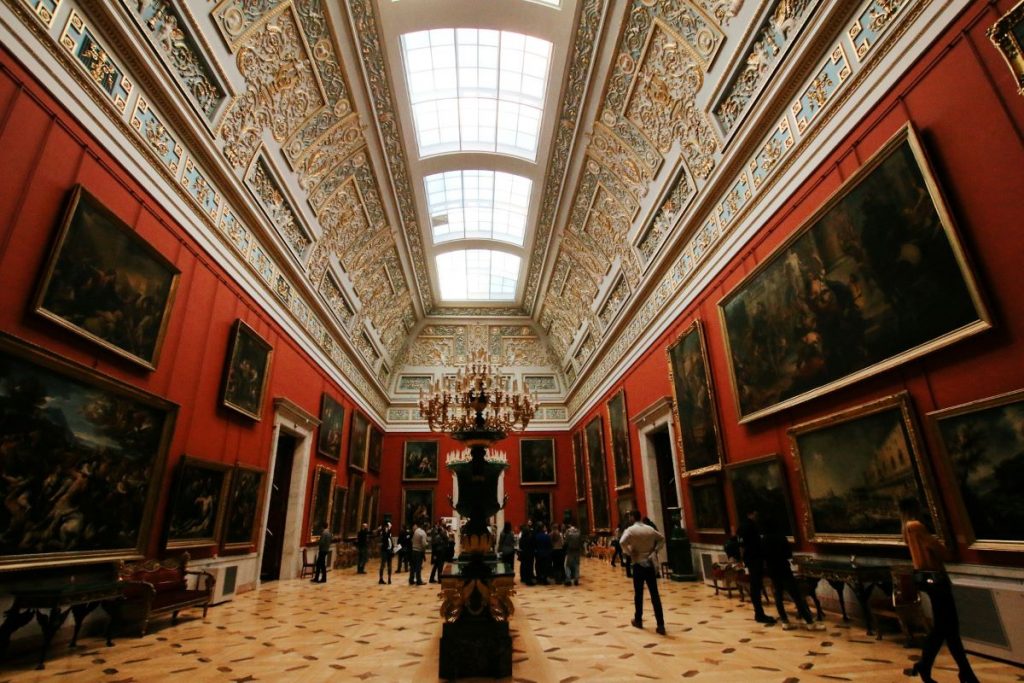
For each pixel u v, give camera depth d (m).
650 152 11.12
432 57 12.60
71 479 5.37
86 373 5.51
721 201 9.41
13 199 4.78
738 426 8.87
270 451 10.98
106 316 5.95
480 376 6.40
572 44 10.87
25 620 4.64
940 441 4.73
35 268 5.02
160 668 4.58
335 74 10.39
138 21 6.25
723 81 8.21
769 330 7.68
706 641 5.44
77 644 5.48
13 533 4.65
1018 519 4.04
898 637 5.23
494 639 4.34
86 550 5.56
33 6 4.97
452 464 5.75
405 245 18.52
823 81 6.55
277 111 9.61
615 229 14.30
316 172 11.77
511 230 20.11
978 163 4.46
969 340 4.54
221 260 8.95
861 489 5.82
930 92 4.98
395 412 25.31
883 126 5.57
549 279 21.11
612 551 15.95
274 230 10.90
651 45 9.48
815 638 5.37
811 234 6.62
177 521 7.32
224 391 8.87
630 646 5.34
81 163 5.66
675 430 11.71
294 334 12.70
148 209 6.90
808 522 6.74
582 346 21.50
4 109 4.68
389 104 12.31
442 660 4.30
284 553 12.66
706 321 10.12
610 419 17.50
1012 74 4.11
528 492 24.11
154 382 7.01
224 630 6.40
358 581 12.60
